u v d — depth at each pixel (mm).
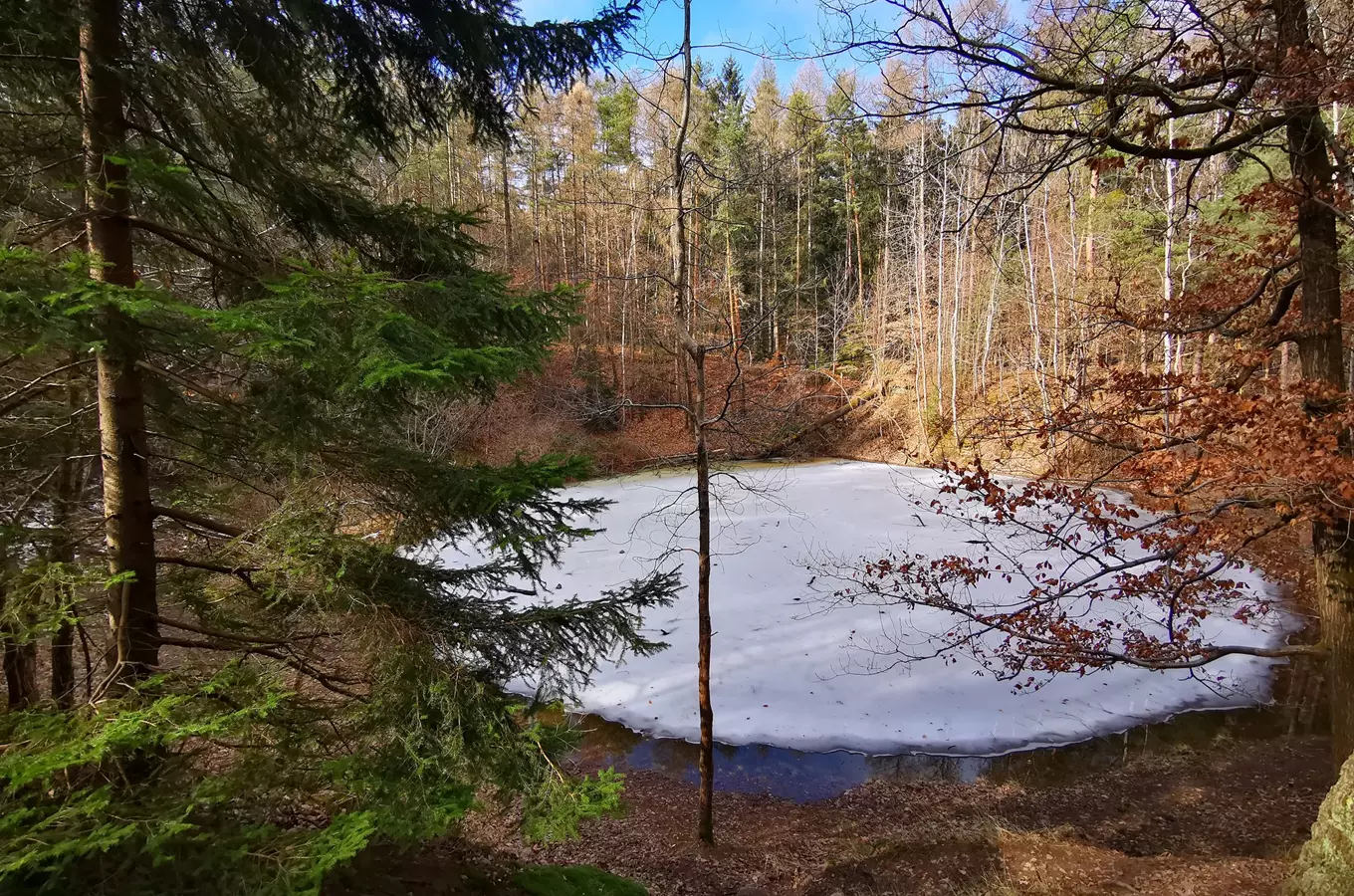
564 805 3268
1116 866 5105
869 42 4121
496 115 4066
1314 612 9938
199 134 3375
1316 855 2936
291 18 3207
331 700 3766
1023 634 5488
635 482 19953
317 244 3852
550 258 25375
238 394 3793
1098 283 15117
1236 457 4176
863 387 27578
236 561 3344
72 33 2689
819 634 10977
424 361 2680
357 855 3340
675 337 7383
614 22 3764
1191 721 8359
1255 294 4930
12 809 2137
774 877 5789
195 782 2613
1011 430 8188
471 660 3828
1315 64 3502
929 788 7355
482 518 3605
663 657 10492
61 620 2449
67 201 3404
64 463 3842
